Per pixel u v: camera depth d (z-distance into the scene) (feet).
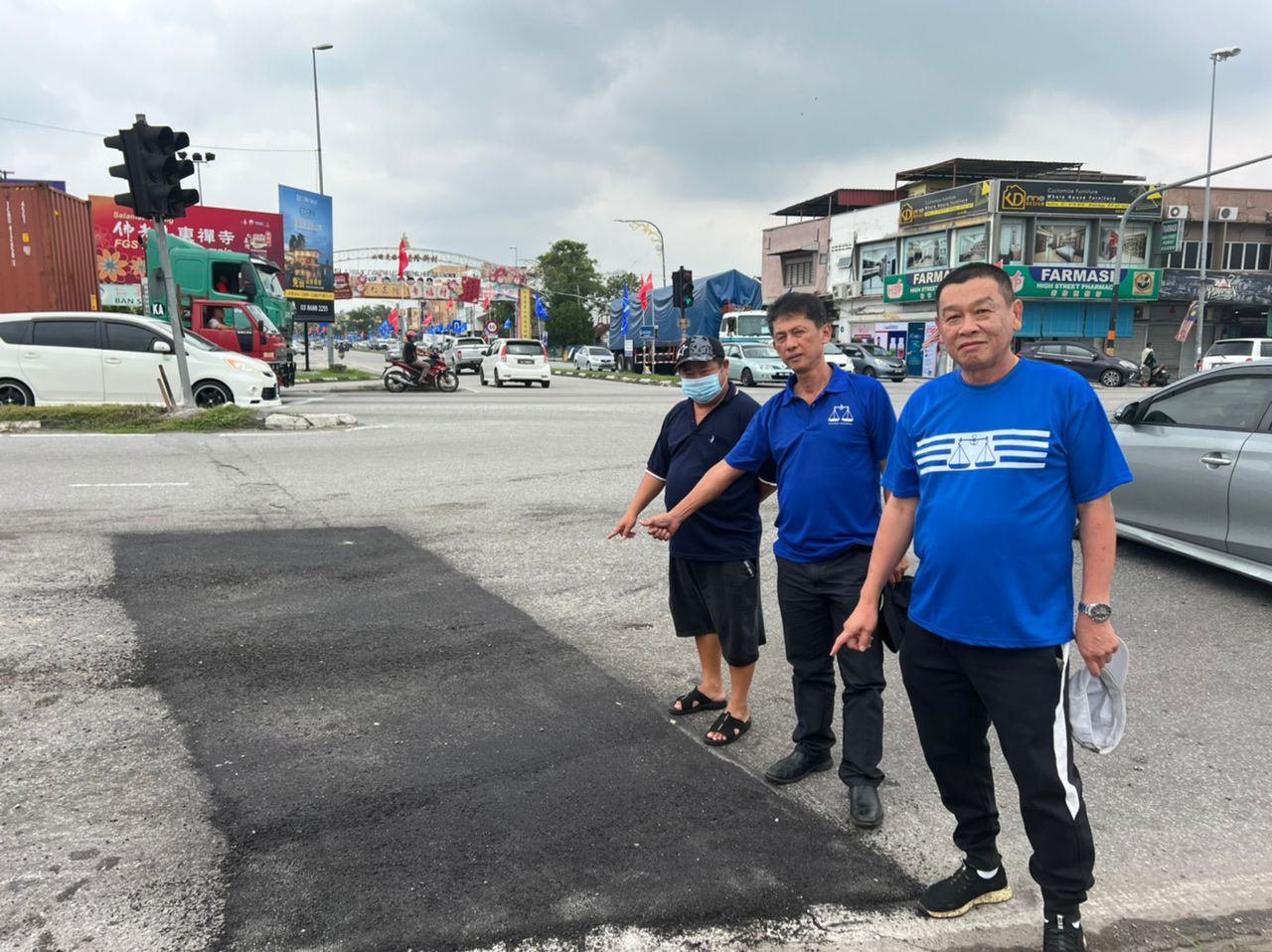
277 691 13.38
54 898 8.50
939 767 8.51
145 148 39.50
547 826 9.96
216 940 7.98
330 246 123.85
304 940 8.01
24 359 46.21
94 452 35.27
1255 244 134.10
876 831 10.09
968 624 7.74
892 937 8.30
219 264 68.54
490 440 41.50
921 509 8.12
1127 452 21.57
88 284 57.77
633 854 9.48
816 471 10.52
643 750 11.86
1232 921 8.62
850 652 10.51
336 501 26.94
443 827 9.88
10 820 9.78
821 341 10.59
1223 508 19.10
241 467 32.48
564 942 8.10
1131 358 130.93
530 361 90.99
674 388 91.91
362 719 12.49
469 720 12.58
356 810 10.16
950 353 7.65
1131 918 8.65
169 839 9.50
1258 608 18.38
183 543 21.57
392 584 18.80
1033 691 7.63
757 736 12.44
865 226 146.20
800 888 8.98
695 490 11.41
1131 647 16.17
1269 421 18.79
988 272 7.46
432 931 8.17
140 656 14.55
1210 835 10.12
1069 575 7.71
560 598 18.20
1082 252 127.85
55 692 13.12
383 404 62.95
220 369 49.01
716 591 11.91
